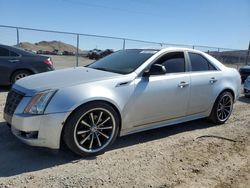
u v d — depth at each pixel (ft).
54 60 48.96
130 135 17.85
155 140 17.30
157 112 16.80
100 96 14.16
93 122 14.32
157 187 12.13
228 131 19.76
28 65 31.60
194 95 18.56
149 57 17.03
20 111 13.56
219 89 20.12
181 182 12.65
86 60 51.55
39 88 13.80
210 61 20.24
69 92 13.73
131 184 12.22
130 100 15.43
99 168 13.41
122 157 14.70
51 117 13.21
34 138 13.37
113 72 16.30
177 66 18.04
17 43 43.45
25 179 12.12
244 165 14.67
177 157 15.06
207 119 21.13
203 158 15.16
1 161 13.57
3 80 30.83
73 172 12.89
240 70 46.29
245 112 25.76
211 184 12.67
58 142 13.52
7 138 16.19
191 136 18.34
